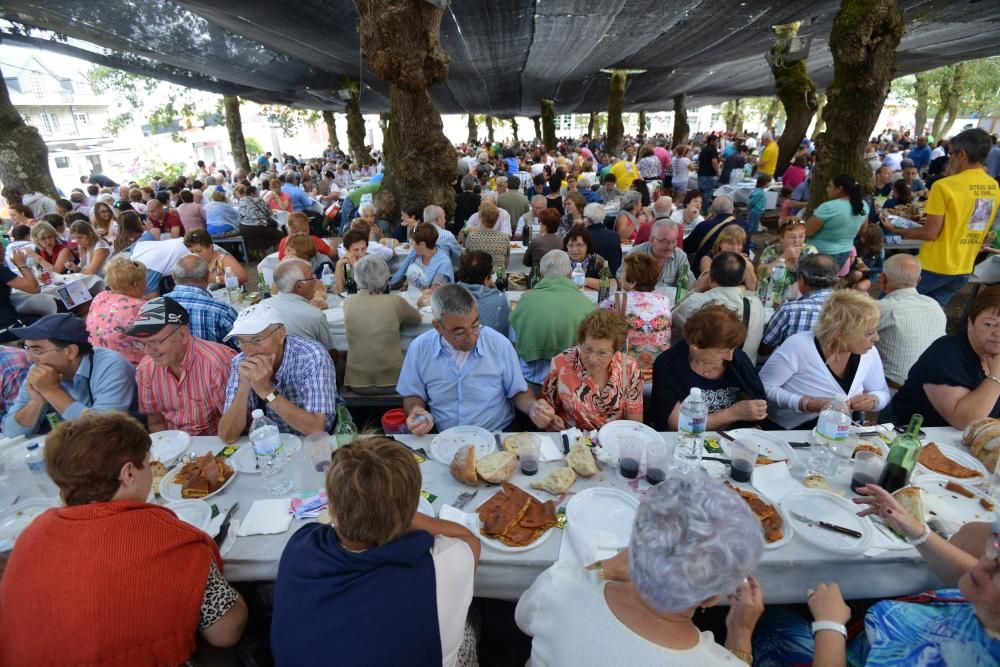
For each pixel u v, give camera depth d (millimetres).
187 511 1676
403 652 1079
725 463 1882
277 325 2104
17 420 2207
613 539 1499
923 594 1341
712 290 2969
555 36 8375
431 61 5703
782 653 1542
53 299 4520
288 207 9375
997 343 1886
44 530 1215
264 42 7773
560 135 56406
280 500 1736
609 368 2297
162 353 2150
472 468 1794
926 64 12539
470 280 3369
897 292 2781
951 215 3881
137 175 23906
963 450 1923
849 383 2350
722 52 10414
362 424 3443
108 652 1146
